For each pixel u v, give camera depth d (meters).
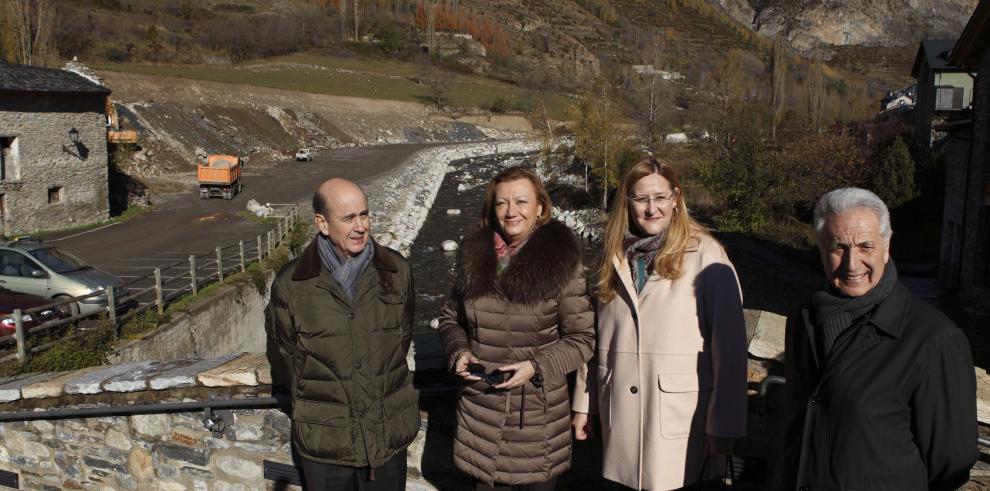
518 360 3.33
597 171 37.09
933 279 19.94
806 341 2.82
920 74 36.12
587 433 3.76
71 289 13.86
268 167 53.31
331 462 3.63
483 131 94.62
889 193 26.39
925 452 2.53
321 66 109.00
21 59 51.44
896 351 2.54
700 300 3.22
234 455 4.70
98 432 5.04
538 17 197.62
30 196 27.17
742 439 4.17
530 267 3.22
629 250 3.38
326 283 3.52
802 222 26.77
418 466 4.48
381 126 86.31
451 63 127.50
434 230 33.56
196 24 108.00
